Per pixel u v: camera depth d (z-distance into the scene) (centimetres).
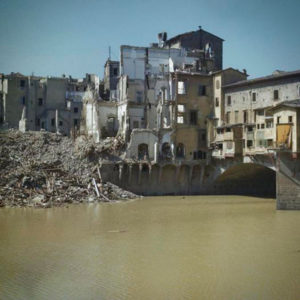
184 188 9650
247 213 6831
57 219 6231
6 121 12788
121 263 4050
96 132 10475
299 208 7012
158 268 3906
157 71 11769
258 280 3600
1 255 4309
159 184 9488
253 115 9088
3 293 3341
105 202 8038
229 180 9731
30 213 6738
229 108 9669
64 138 9856
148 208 7394
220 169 9500
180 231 5428
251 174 9488
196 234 5250
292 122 7038
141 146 9706
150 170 9350
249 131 8644
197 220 6197
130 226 5741
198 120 10038
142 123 11131
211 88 10156
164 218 6366
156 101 11306
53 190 8019
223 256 4281
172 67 11756
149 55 11800
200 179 9725
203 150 10025
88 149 9256
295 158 6975
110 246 4656
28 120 12925
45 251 4447
